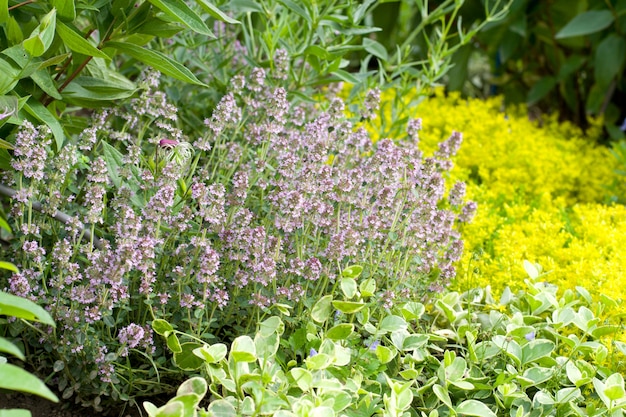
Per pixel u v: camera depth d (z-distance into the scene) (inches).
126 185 90.2
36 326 85.4
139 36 107.2
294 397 79.0
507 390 84.0
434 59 135.0
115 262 78.4
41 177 82.9
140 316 88.8
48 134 88.2
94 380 83.7
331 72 118.7
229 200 88.9
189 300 81.4
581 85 203.5
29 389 54.6
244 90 121.3
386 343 93.4
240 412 75.3
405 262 96.2
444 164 109.6
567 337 97.0
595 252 116.6
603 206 144.4
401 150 98.2
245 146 103.0
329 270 88.7
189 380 74.8
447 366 86.2
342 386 77.9
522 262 115.1
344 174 98.1
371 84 130.5
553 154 157.0
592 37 186.1
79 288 79.9
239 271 85.9
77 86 100.0
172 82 125.6
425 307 101.3
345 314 90.7
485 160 154.8
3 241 111.8
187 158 92.5
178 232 86.5
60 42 98.6
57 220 91.4
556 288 105.0
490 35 192.1
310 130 99.3
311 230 95.8
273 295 88.0
